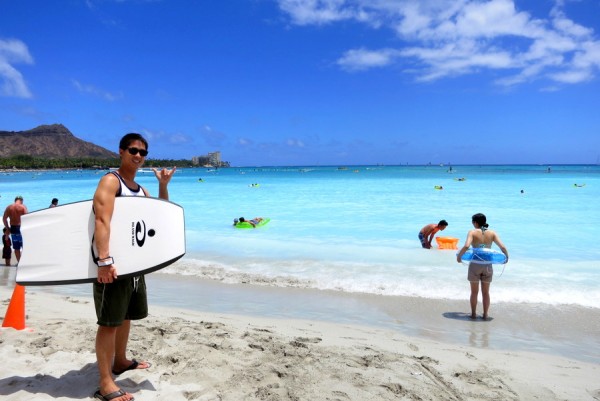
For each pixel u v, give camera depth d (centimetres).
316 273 888
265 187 3866
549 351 516
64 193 3241
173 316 609
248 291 777
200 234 1367
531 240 1227
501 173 7988
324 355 429
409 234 1340
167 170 370
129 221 297
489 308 680
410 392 354
